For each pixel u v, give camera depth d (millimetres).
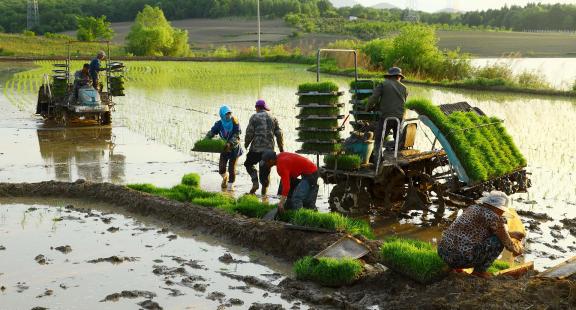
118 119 22141
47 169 14188
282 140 11961
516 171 10953
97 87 20578
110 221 10273
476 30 116312
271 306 6809
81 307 6848
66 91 21031
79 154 15969
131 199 11078
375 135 10500
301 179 9875
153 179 13305
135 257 8516
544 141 16578
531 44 76125
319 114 10500
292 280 7684
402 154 10742
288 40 91375
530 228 9695
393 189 10781
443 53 40281
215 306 6918
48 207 11141
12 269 7996
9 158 15359
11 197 11766
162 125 20672
